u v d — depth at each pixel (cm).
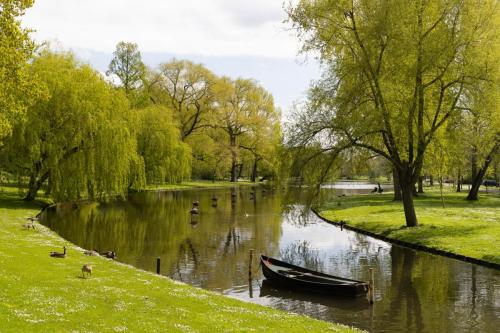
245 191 9331
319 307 1983
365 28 3328
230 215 5294
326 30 3438
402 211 4719
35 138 4409
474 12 3170
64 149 4653
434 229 3538
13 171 4647
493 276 2403
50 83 4584
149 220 4775
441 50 3173
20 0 3064
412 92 3412
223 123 10275
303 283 2220
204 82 9994
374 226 3962
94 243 3422
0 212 4028
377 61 3403
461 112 3472
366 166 3719
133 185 5794
